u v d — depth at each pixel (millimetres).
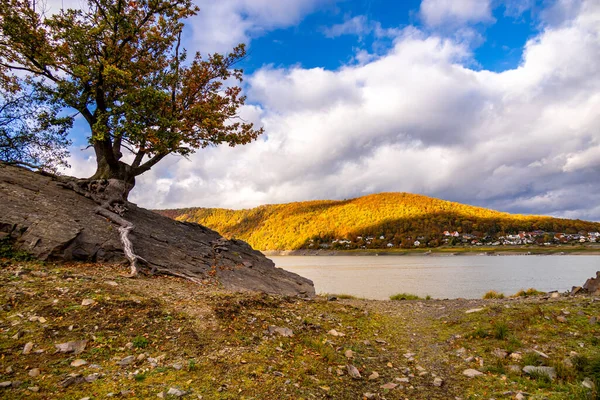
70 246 11891
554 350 6895
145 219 18625
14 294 7441
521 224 196250
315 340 7941
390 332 9586
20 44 17438
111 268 12070
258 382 5383
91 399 4371
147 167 20719
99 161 19984
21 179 15055
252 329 7855
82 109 17938
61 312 6926
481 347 7574
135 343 6191
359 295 29531
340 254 191625
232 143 22938
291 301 11969
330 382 5797
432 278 49562
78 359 5426
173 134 18219
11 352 5352
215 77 23344
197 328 7250
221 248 19031
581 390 5109
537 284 39781
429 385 5906
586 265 80500
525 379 5809
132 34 18641
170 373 5359
